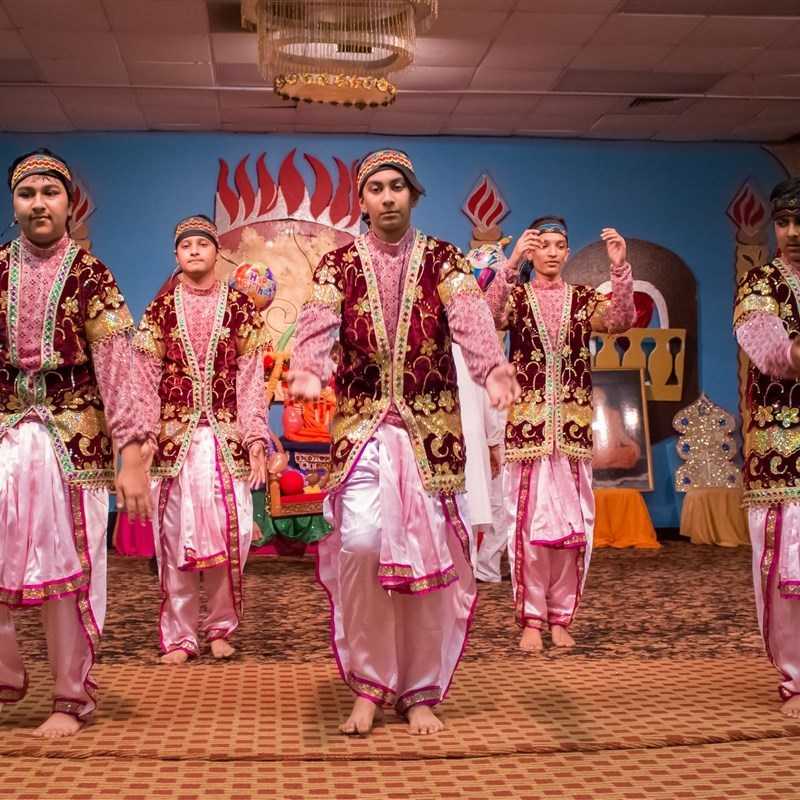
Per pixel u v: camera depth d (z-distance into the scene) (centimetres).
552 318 443
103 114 845
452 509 302
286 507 706
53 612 287
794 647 314
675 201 933
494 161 921
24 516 280
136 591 592
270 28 598
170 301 417
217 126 879
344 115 856
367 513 290
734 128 899
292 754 265
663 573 676
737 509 878
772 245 940
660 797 235
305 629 468
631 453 870
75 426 287
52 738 281
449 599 304
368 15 596
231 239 886
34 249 288
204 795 236
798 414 311
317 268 302
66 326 284
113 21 668
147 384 407
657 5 654
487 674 372
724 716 308
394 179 299
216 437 411
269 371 744
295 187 896
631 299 435
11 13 654
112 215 881
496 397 287
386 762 263
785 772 254
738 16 671
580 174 927
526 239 430
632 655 409
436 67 757
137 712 312
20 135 880
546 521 429
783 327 309
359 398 298
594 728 294
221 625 411
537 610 430
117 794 236
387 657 295
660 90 806
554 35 700
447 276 301
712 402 919
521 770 256
